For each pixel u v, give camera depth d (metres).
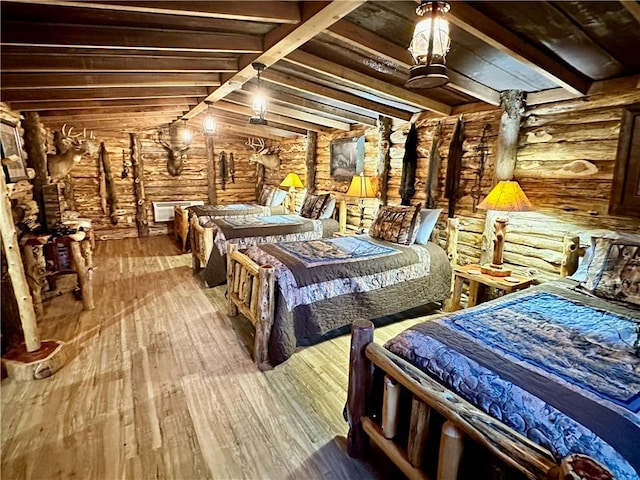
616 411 1.25
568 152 3.07
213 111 6.20
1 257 2.66
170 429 2.11
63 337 3.19
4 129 3.50
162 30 2.44
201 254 4.87
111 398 2.38
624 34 2.11
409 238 3.87
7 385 2.49
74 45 2.27
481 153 3.76
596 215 2.93
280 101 4.49
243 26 2.55
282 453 1.96
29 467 1.83
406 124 4.57
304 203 6.06
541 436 1.23
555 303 2.31
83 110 5.02
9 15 2.07
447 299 3.85
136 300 4.10
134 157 7.29
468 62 2.75
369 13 2.22
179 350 3.01
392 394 1.67
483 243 3.73
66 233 3.79
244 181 8.58
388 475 1.83
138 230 7.56
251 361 2.86
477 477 1.41
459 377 1.54
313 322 2.99
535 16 2.02
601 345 1.74
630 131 2.68
